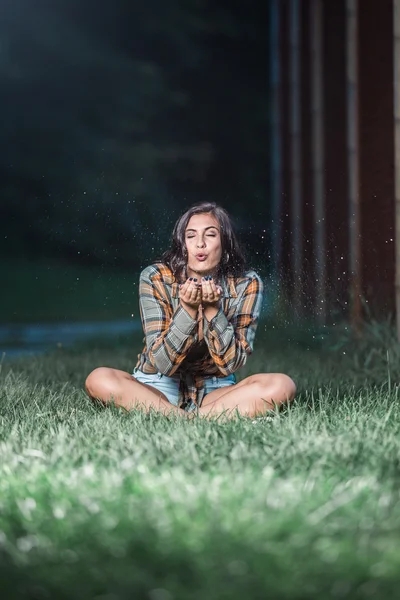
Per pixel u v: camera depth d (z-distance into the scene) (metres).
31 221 31.12
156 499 3.07
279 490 3.14
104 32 31.88
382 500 3.03
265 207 33.22
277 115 12.18
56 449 3.81
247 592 2.39
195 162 33.38
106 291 8.69
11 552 2.64
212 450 3.80
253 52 33.03
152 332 5.04
